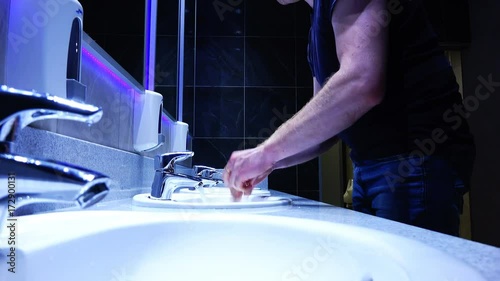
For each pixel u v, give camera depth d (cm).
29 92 19
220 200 88
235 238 42
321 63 74
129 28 95
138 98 95
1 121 19
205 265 41
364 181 75
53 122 51
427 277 20
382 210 69
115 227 36
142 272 38
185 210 58
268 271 39
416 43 68
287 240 39
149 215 44
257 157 67
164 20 164
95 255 33
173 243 41
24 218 37
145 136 93
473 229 238
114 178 75
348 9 58
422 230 34
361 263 29
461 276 19
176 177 75
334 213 51
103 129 72
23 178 17
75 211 46
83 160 60
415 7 67
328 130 60
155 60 137
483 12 249
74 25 48
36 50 41
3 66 39
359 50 56
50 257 27
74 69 49
